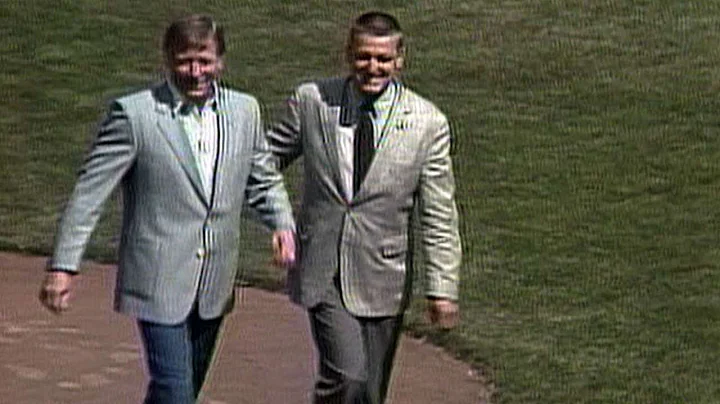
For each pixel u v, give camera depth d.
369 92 13.81
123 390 17.88
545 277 22.59
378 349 14.27
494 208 25.42
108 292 21.64
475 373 19.06
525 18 33.66
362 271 14.01
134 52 32.78
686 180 26.45
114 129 13.40
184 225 13.47
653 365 19.28
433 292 14.14
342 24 33.72
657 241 23.92
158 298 13.45
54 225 25.25
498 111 29.80
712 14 33.59
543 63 31.83
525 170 27.08
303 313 21.06
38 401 17.45
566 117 29.42
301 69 31.98
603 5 34.03
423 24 33.50
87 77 31.70
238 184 13.65
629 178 26.61
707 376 18.88
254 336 20.02
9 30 33.53
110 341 19.55
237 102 13.68
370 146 13.88
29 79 31.55
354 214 13.94
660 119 29.16
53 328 19.97
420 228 15.41
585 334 20.41
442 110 29.88
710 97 30.11
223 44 13.62
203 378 14.28
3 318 20.34
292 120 14.07
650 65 31.64
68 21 33.84
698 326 20.58
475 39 32.91
